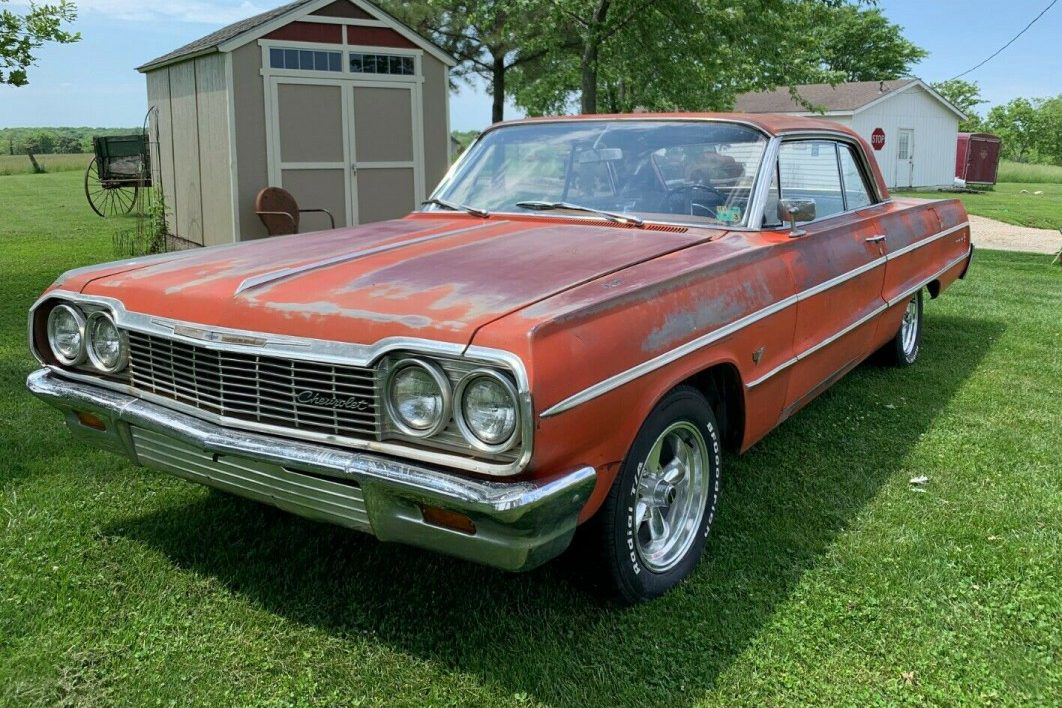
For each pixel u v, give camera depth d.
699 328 2.97
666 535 3.15
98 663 2.64
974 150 34.03
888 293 4.94
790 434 4.71
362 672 2.62
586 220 3.74
